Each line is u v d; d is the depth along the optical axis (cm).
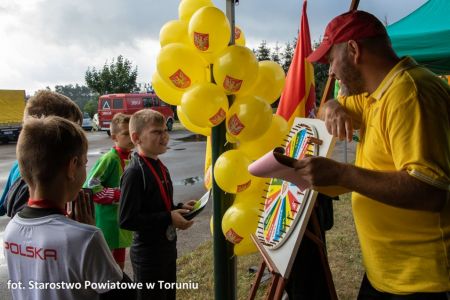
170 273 244
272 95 224
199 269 380
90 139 1909
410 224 155
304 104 232
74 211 165
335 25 157
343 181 138
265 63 225
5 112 1895
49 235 139
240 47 195
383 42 153
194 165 1055
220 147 225
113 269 144
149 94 2294
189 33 198
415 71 147
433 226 152
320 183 139
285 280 167
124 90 3145
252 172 152
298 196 173
